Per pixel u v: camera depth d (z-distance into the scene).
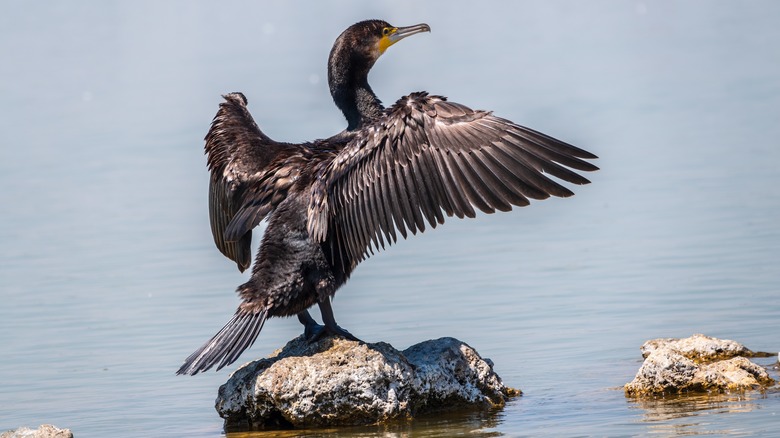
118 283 17.00
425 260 17.50
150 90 37.03
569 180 9.32
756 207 18.77
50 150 28.53
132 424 10.77
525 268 16.55
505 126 9.48
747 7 47.12
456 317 14.22
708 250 16.52
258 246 10.08
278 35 47.59
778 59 34.25
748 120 26.05
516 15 50.50
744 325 12.99
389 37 12.02
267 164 10.78
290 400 10.01
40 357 13.44
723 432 9.30
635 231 18.14
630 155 23.61
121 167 25.98
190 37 49.03
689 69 33.94
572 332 13.27
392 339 13.37
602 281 15.45
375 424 10.06
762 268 15.34
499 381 10.98
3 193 24.03
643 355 12.22
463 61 38.81
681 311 13.77
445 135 9.60
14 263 18.53
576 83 32.84
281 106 31.34
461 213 9.54
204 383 12.29
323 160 10.25
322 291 9.91
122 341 13.98
